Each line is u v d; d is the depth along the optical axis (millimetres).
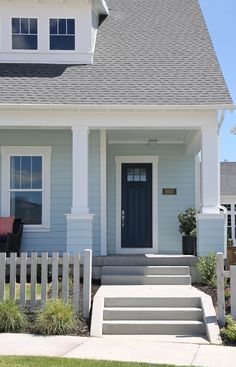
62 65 14930
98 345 8578
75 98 13523
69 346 8430
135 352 8172
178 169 16875
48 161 15219
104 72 14602
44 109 13367
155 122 13453
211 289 11734
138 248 16609
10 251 13477
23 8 15148
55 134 15305
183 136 16172
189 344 8805
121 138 16594
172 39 16078
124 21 17047
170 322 9852
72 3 15133
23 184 15234
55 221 15102
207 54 15297
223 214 13078
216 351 8273
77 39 15047
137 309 10258
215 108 13180
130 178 16906
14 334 9180
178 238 16688
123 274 12898
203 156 13344
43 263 10078
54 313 9367
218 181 13273
